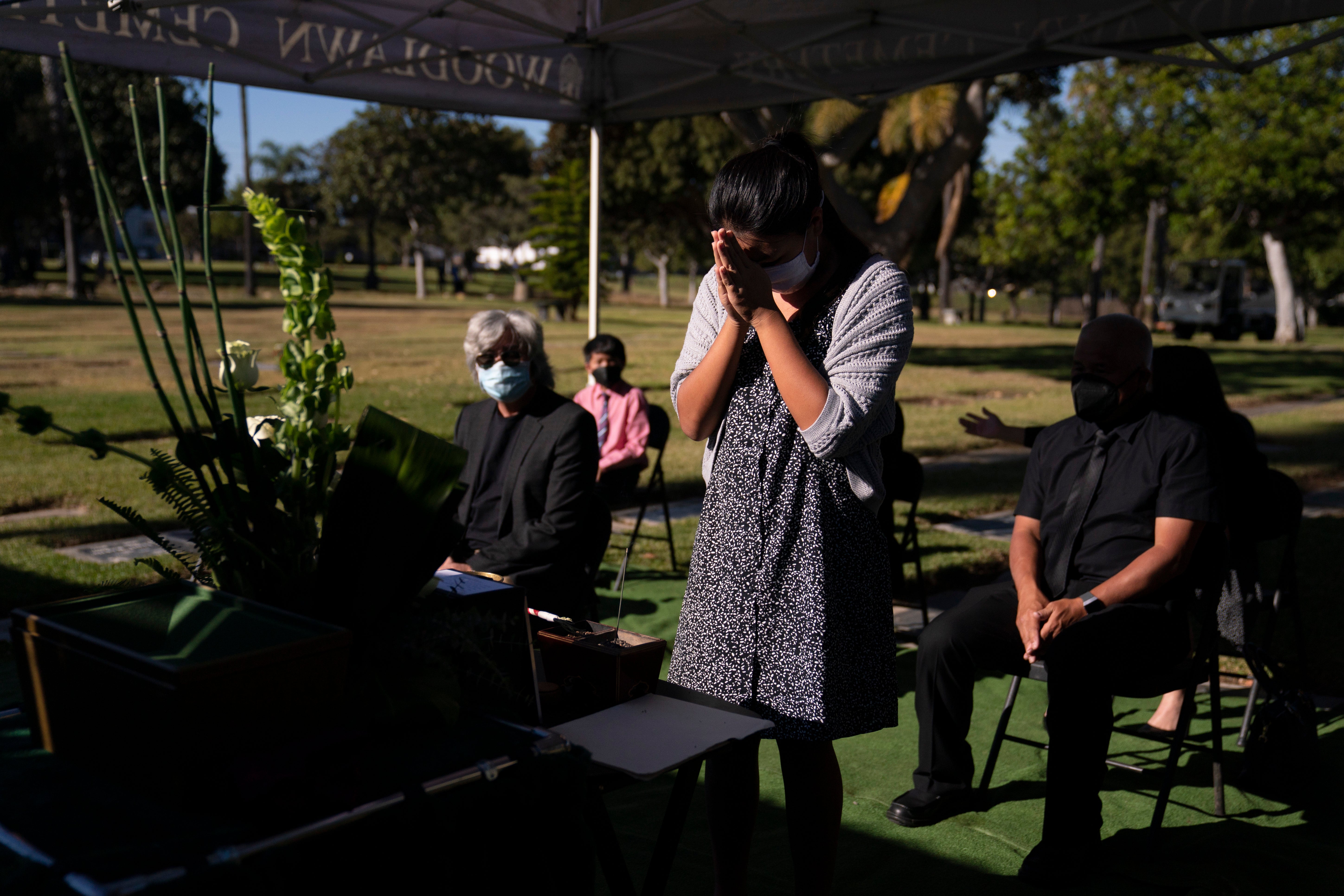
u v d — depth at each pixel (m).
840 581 2.04
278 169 65.31
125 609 1.55
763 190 1.83
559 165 40.41
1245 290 38.12
